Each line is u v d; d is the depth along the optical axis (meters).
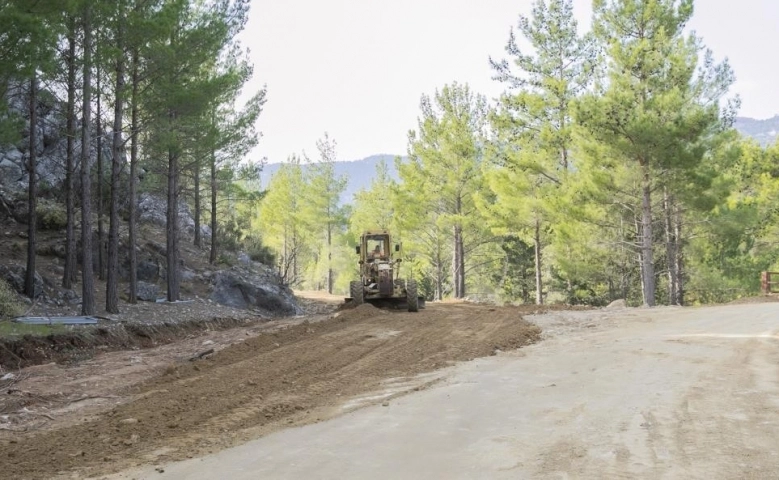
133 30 16.70
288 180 56.88
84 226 16.09
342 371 10.21
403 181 36.94
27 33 11.86
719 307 18.20
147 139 20.73
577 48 28.25
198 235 31.78
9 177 24.03
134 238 19.61
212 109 23.39
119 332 14.60
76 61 16.58
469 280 49.19
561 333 13.74
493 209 29.20
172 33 18.47
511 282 43.69
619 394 7.66
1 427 7.73
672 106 21.17
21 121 14.67
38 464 6.18
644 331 13.38
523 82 28.94
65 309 17.36
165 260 25.92
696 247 29.00
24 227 23.23
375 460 5.62
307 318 18.91
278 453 6.00
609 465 5.15
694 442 5.64
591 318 16.23
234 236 36.72
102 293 20.30
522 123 28.28
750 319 14.52
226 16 20.19
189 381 9.94
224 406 8.20
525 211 27.97
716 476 4.77
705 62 23.67
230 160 29.61
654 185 23.92
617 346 11.39
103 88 19.33
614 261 32.38
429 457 5.64
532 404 7.43
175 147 19.88
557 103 27.66
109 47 15.90
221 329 18.23
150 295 21.56
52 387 9.88
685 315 16.11
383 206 47.81
